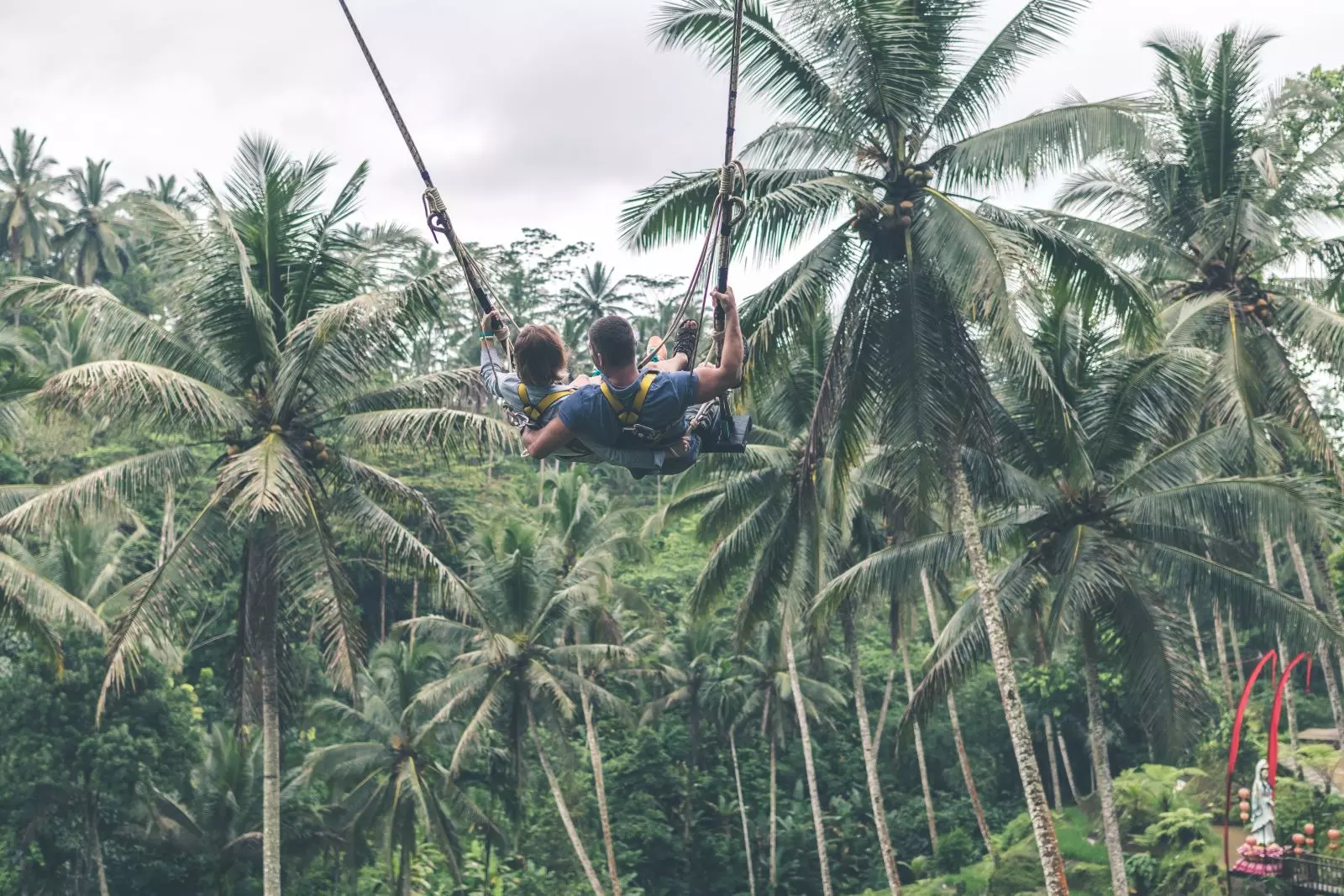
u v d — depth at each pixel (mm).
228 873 37031
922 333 18438
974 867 44656
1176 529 23234
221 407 20344
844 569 33438
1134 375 22469
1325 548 29672
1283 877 25016
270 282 22047
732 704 51812
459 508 55781
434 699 37719
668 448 3980
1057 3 18391
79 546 35281
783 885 51594
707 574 29703
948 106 19047
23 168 69062
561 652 37656
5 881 32906
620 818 50312
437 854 46438
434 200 4914
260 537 22250
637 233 18344
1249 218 25609
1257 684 55156
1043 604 28828
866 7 17219
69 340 50062
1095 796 44219
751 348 18297
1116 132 17828
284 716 25688
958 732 46562
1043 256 18406
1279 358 25281
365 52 5000
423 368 62625
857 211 18281
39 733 32406
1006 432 23109
